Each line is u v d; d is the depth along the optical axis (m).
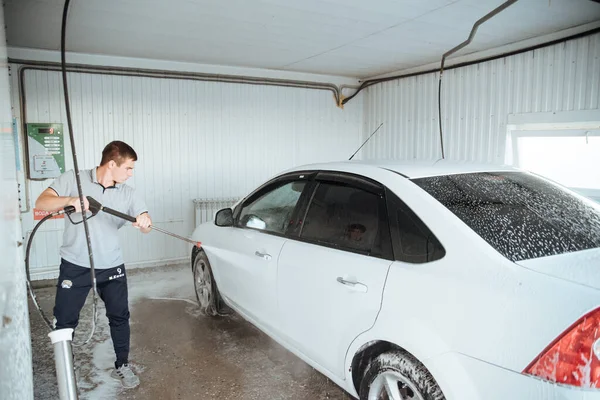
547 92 4.79
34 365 3.36
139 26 4.29
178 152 6.22
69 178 2.84
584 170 4.70
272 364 3.35
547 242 2.00
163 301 4.77
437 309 1.88
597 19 4.18
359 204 2.51
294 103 7.06
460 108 5.88
